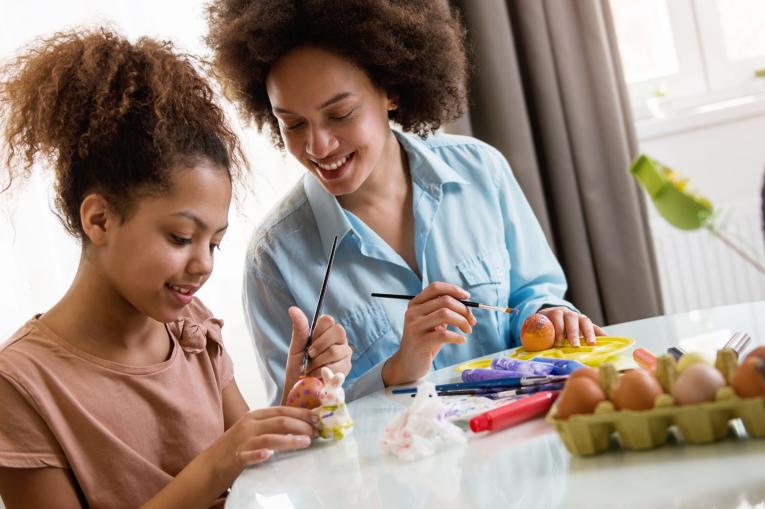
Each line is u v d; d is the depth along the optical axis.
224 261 2.06
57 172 1.08
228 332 2.08
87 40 1.11
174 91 1.06
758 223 2.30
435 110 1.56
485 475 0.74
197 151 1.03
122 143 1.02
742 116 2.31
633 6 2.47
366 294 1.46
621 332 1.20
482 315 1.49
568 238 2.10
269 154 2.07
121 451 1.08
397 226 1.51
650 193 0.65
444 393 1.01
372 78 1.40
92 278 1.08
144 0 1.98
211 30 1.51
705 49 2.44
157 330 1.18
